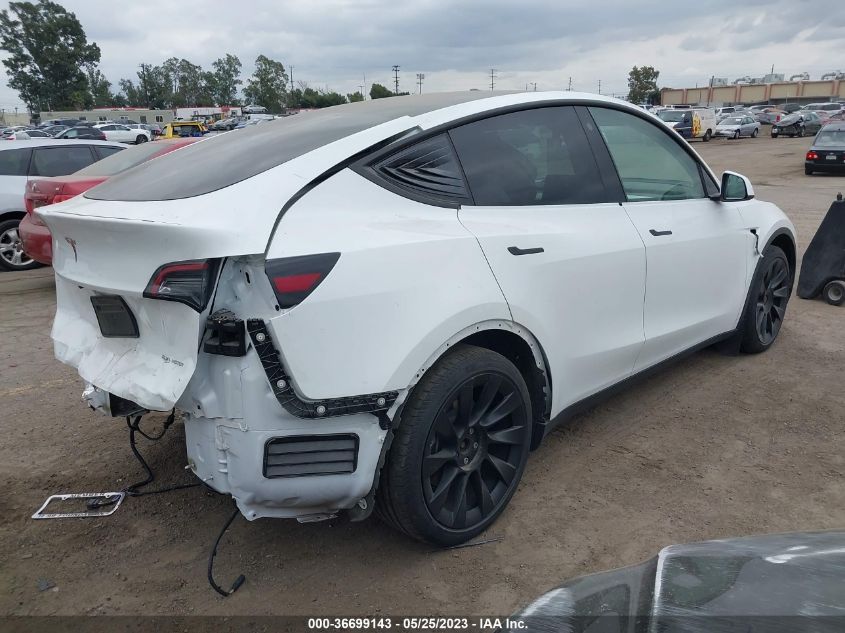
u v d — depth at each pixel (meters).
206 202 2.34
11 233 9.02
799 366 4.85
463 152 2.92
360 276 2.34
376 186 2.60
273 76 113.69
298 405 2.25
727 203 4.43
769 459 3.55
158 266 2.25
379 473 2.47
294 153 2.62
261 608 2.53
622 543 2.86
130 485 3.42
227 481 2.36
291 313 2.20
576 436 3.85
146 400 2.32
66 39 111.50
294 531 3.01
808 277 6.59
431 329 2.48
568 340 3.17
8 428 4.09
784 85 98.94
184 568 2.77
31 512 3.20
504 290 2.77
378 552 2.84
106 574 2.74
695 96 105.94
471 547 2.85
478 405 2.78
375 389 2.36
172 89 132.50
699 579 1.59
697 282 4.09
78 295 2.79
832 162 19.22
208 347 2.26
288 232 2.29
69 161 9.56
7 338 5.92
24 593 2.63
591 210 3.37
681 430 3.90
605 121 3.63
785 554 1.63
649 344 3.75
